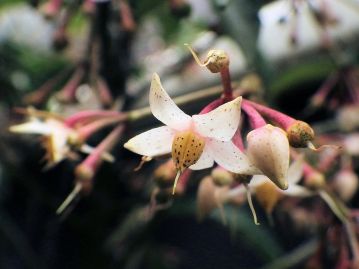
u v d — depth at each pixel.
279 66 0.15
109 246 0.12
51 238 0.16
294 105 0.15
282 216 0.13
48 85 0.12
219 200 0.08
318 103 0.12
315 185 0.08
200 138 0.07
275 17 0.14
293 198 0.11
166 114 0.07
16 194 0.17
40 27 0.16
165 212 0.12
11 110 0.14
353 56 0.13
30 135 0.15
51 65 0.15
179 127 0.07
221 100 0.07
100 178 0.12
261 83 0.10
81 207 0.13
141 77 0.15
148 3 0.13
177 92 0.16
